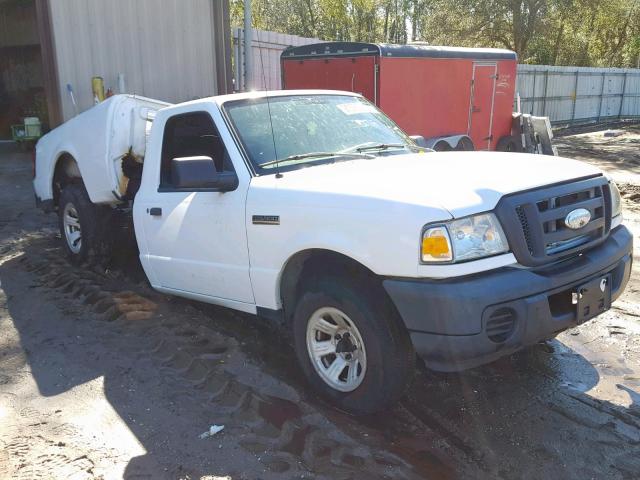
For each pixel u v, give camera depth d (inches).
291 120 176.1
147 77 493.0
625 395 152.6
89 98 461.4
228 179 159.2
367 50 441.4
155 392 156.4
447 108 503.8
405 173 144.9
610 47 1619.1
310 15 1475.1
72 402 152.5
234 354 173.8
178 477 122.4
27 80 601.9
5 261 272.8
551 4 1105.4
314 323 146.6
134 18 479.5
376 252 128.6
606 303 143.7
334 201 137.4
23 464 127.1
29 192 412.8
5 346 185.8
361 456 127.6
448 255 122.0
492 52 545.3
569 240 139.3
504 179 136.6
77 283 236.8
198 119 177.8
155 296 223.6
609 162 607.2
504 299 123.3
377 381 134.0
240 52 596.7
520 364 169.5
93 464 127.0
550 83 1023.0
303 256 146.6
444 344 123.0
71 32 446.9
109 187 234.4
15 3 591.2
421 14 1403.8
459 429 138.0
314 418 141.8
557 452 129.3
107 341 187.3
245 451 130.6
